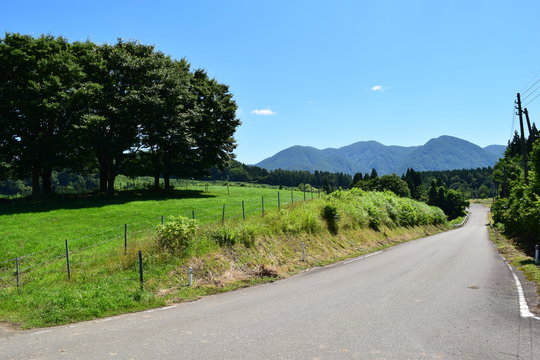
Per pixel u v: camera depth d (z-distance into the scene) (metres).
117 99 35.00
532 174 28.72
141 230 20.58
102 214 26.14
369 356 5.71
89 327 7.97
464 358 5.64
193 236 15.40
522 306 8.91
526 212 23.77
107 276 12.58
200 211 28.83
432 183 123.56
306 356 5.74
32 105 29.09
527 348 6.07
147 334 7.16
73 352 6.21
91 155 38.38
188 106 42.50
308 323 7.59
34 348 6.52
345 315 8.17
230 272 14.32
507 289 10.95
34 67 31.09
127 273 12.88
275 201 38.91
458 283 11.95
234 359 5.65
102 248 16.50
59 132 32.47
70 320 8.65
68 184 111.69
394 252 22.66
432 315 8.11
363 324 7.45
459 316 8.03
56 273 13.16
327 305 9.19
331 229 24.91
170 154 44.53
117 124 36.09
